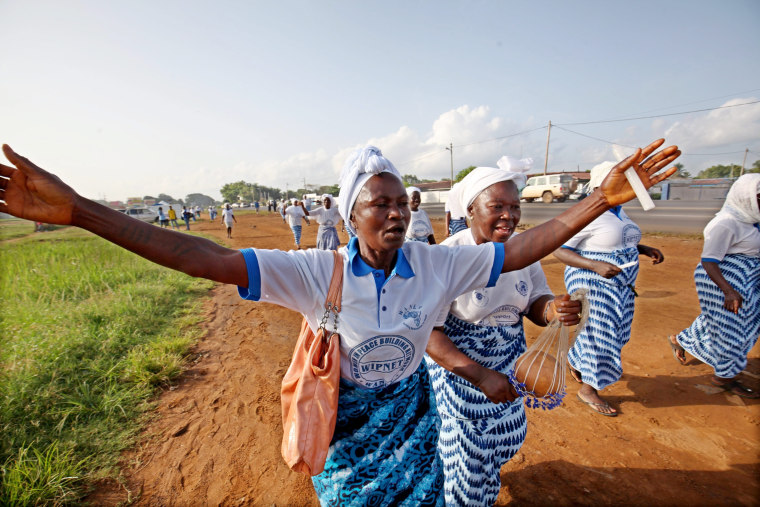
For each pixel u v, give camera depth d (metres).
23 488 2.60
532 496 2.70
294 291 1.50
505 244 1.71
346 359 1.59
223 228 28.75
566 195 31.75
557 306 1.79
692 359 4.52
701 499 2.62
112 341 4.79
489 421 2.02
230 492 2.82
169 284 8.13
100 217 1.31
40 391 3.65
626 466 2.95
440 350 1.87
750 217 3.48
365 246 1.57
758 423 3.37
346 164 1.52
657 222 17.20
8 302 6.09
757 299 3.64
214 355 5.05
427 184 72.25
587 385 3.75
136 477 2.93
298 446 1.43
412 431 1.75
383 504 1.67
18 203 1.25
